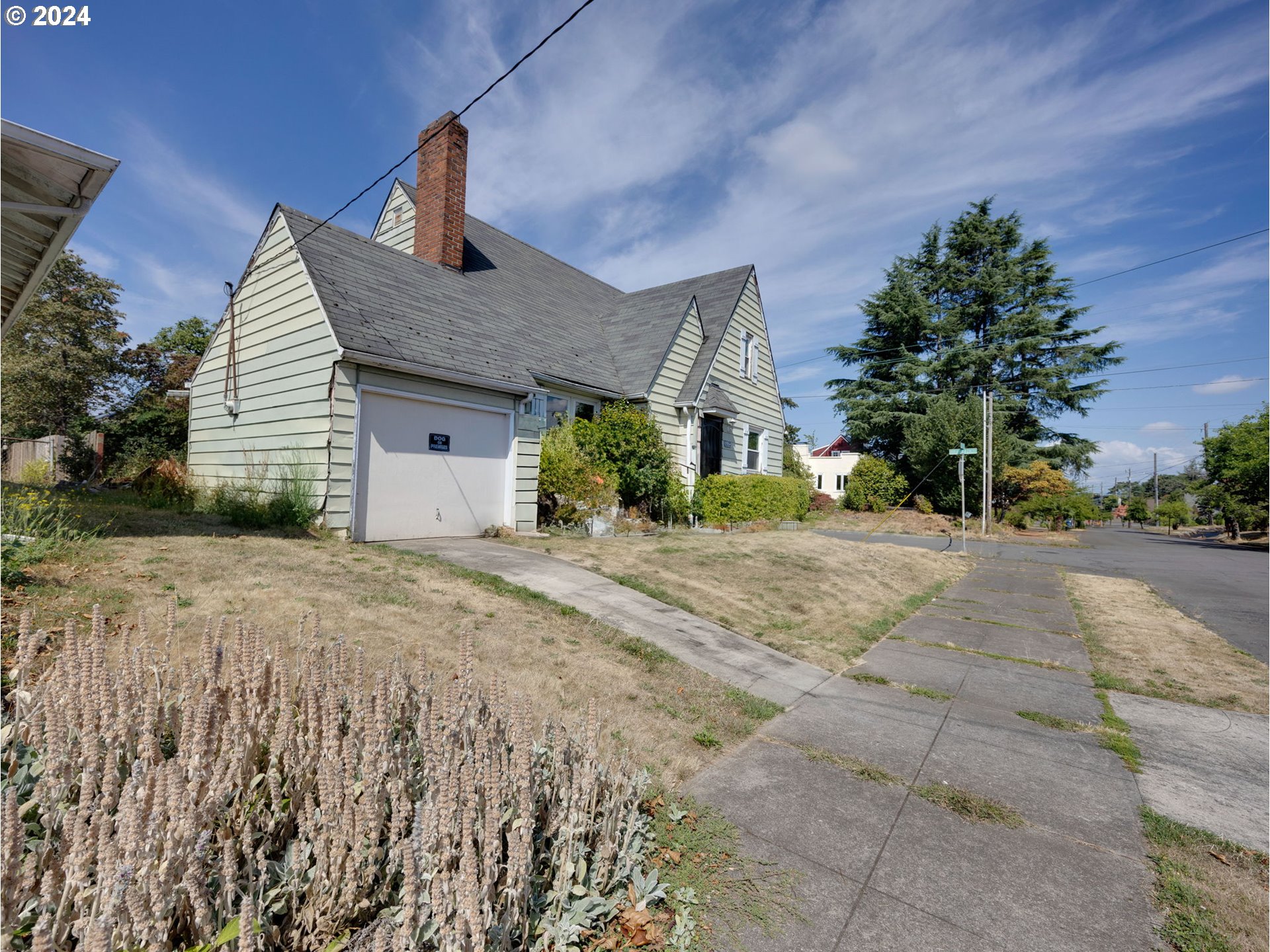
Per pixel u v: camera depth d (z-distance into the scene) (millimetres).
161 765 1757
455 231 13062
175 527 6973
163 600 4309
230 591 4719
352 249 10148
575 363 13289
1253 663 6281
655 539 10938
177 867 1492
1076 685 5445
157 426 18188
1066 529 33844
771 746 3885
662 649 5367
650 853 2627
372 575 5930
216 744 1972
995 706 4848
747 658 5551
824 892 2486
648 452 13125
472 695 2613
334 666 2496
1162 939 2279
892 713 4598
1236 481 27172
